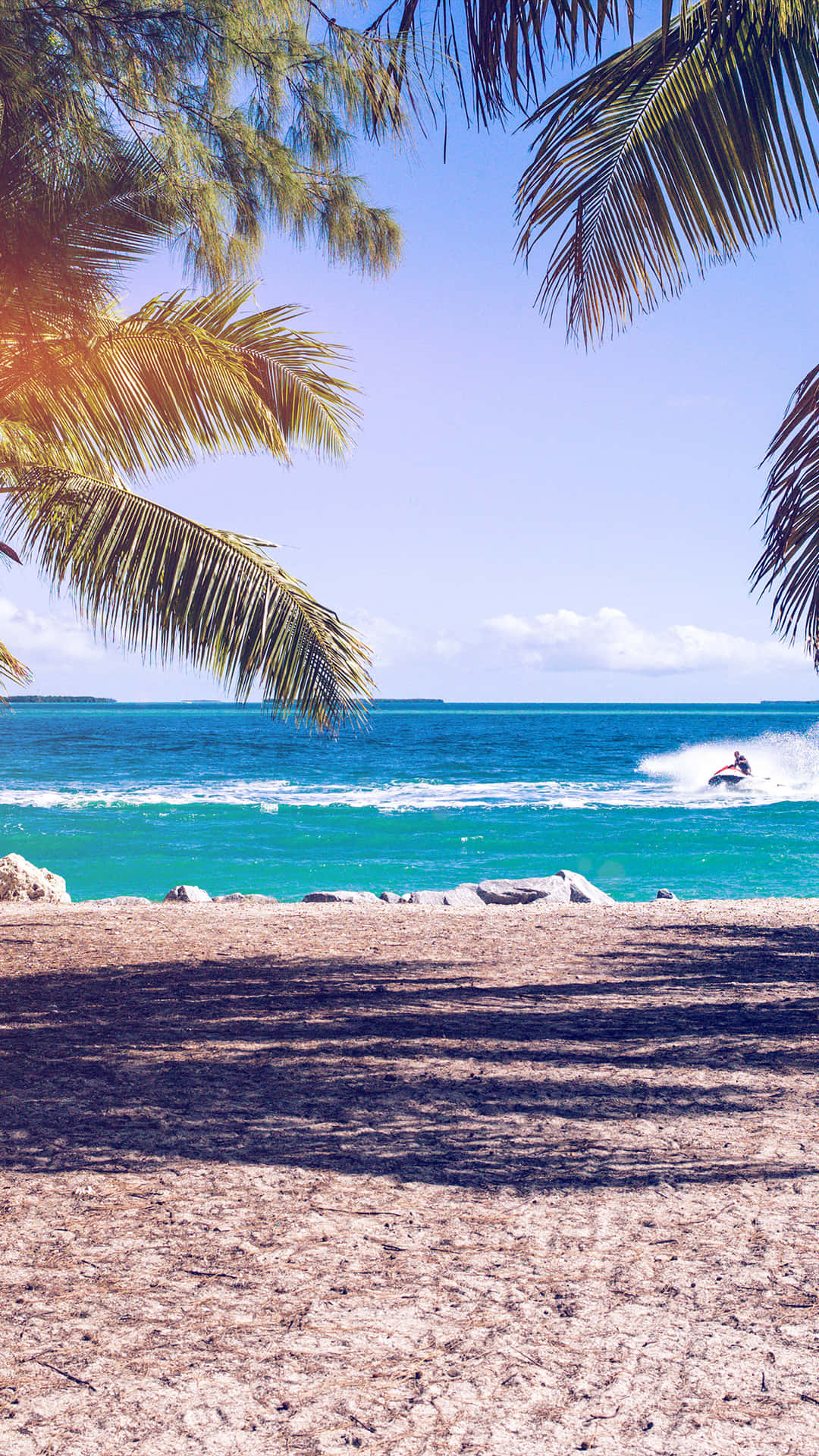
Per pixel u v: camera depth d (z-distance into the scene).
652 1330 2.38
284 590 7.66
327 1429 1.99
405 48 4.16
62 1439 1.95
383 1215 3.08
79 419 7.68
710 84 5.13
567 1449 1.92
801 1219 3.04
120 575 7.54
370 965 7.53
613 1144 3.74
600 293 5.88
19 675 10.14
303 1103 4.23
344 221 7.02
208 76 6.03
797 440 4.58
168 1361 2.24
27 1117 4.02
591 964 7.59
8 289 6.00
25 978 6.93
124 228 6.22
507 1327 2.40
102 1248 2.84
